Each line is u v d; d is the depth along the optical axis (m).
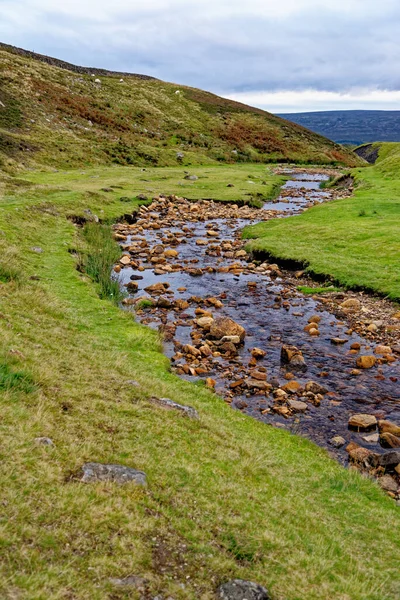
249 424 13.80
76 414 10.20
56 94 94.12
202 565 6.83
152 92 125.19
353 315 23.92
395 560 8.36
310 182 80.44
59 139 78.38
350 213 45.19
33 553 6.09
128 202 52.00
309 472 11.45
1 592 5.34
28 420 9.05
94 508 7.25
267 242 36.41
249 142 112.75
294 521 8.73
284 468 11.30
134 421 10.70
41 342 13.98
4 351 11.76
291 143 117.94
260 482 10.02
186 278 30.67
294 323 23.19
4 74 90.62
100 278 26.62
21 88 88.88
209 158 95.69
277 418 14.99
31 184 49.31
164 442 10.22
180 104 122.31
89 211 42.81
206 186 65.81
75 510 7.13
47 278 23.89
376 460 12.45
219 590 6.41
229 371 18.03
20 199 40.44
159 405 12.22
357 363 18.72
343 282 27.94
